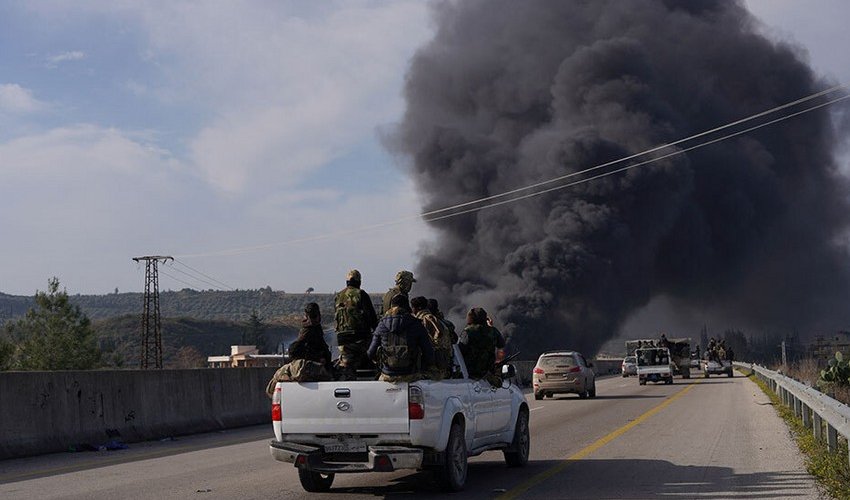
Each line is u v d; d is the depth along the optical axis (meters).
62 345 51.38
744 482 10.29
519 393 12.46
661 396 31.17
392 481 11.04
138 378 17.77
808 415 16.80
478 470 11.88
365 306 10.73
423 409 9.32
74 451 15.41
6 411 14.41
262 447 16.05
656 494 9.52
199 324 159.50
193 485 10.90
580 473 11.30
